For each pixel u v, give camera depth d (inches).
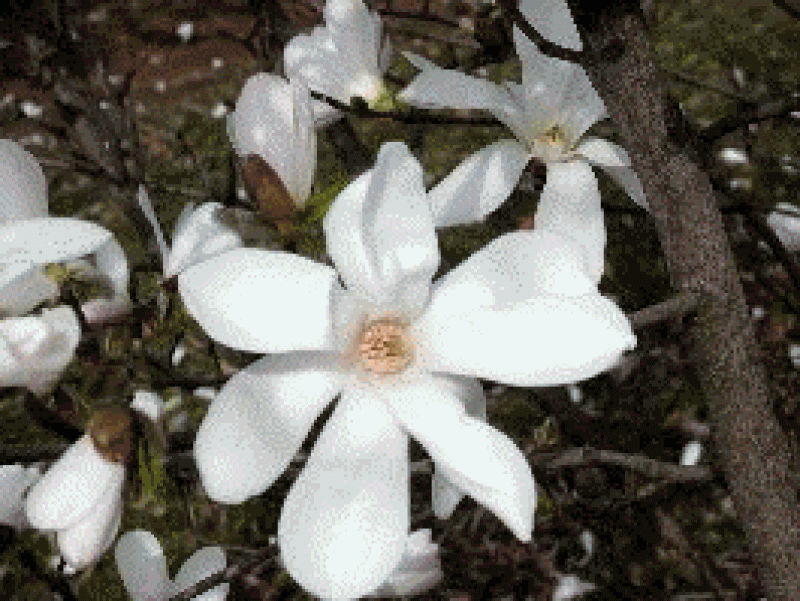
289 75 18.5
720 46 38.8
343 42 18.5
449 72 17.5
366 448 13.6
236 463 12.7
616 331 13.1
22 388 14.8
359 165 21.8
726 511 38.4
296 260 13.0
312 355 13.8
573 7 15.4
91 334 15.3
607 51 15.4
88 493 14.3
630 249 28.5
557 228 16.8
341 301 13.1
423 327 13.9
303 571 12.8
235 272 12.8
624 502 27.8
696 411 33.3
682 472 17.2
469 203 16.6
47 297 14.8
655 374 29.8
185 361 20.4
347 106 17.7
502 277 13.7
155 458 14.8
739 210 19.6
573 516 29.8
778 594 16.2
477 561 32.8
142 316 15.4
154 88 91.2
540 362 13.2
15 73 26.6
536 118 17.3
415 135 20.5
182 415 24.5
